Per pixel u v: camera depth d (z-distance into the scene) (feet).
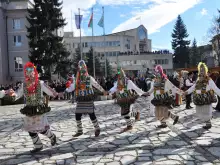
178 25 216.74
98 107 47.16
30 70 19.65
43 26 107.45
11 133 27.02
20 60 130.00
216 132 23.43
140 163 16.28
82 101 22.98
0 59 125.18
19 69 130.11
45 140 22.97
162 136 22.70
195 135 22.63
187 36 216.74
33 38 108.47
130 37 231.30
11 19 129.39
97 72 167.12
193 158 16.90
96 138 22.95
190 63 229.04
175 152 18.22
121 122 30.45
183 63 216.74
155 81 25.29
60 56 108.37
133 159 17.06
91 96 22.88
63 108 48.98
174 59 219.00
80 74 22.94
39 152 19.49
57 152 19.31
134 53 196.34
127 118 25.16
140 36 242.58
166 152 18.29
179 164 15.90
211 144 19.77
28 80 19.54
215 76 40.04
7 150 20.44
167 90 25.05
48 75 105.19
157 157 17.29
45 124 19.83
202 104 24.09
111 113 38.45
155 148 19.31
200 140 20.95
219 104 36.65
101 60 213.46
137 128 26.30
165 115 25.35
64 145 21.09
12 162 17.51
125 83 24.75
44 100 20.11
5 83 127.54
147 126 27.12
